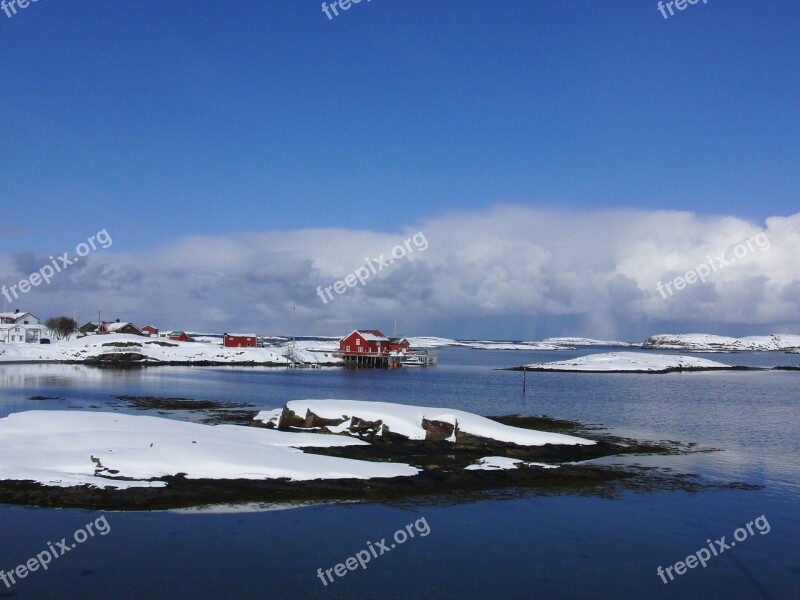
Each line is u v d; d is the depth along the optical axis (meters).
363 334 112.94
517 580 13.76
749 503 20.14
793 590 13.57
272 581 13.40
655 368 108.56
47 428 24.62
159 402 45.56
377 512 18.25
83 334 132.62
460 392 61.34
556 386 71.94
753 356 198.88
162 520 16.88
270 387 62.34
